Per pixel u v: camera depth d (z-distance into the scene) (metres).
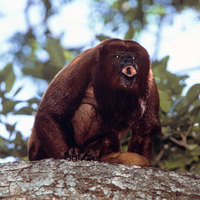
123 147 12.00
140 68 9.57
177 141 11.17
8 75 12.52
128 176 7.42
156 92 10.11
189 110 11.91
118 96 9.70
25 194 6.84
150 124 10.06
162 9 21.02
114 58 9.55
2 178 7.09
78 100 9.73
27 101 11.75
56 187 7.00
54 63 13.03
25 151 11.41
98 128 10.17
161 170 7.77
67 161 7.61
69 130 9.55
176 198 7.18
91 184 7.14
